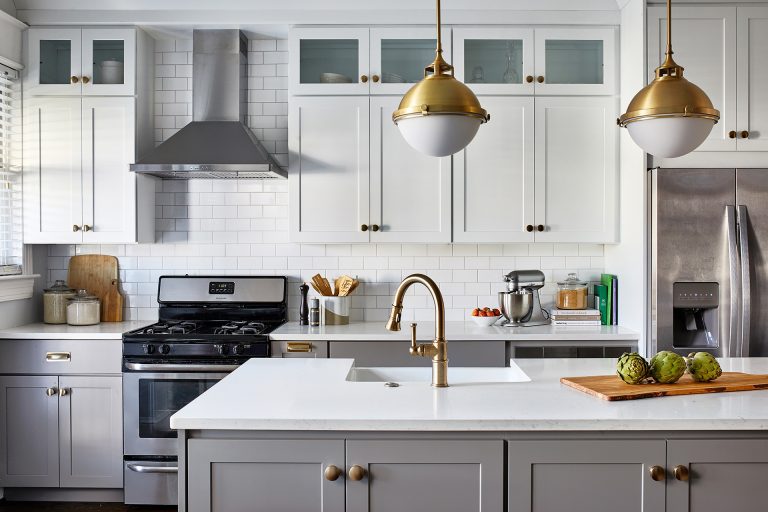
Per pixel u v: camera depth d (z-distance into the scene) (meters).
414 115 2.17
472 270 4.64
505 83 4.22
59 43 4.25
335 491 2.13
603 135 4.24
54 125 4.25
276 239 4.64
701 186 3.75
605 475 2.13
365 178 4.23
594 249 4.64
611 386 2.42
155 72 4.58
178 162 4.05
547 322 4.42
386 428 2.08
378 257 4.64
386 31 4.22
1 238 4.22
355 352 3.96
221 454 2.14
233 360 3.90
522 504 2.12
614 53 4.23
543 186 4.23
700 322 3.90
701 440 2.11
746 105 3.90
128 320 4.62
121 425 3.96
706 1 3.90
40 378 3.97
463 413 2.13
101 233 4.25
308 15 4.21
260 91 4.59
